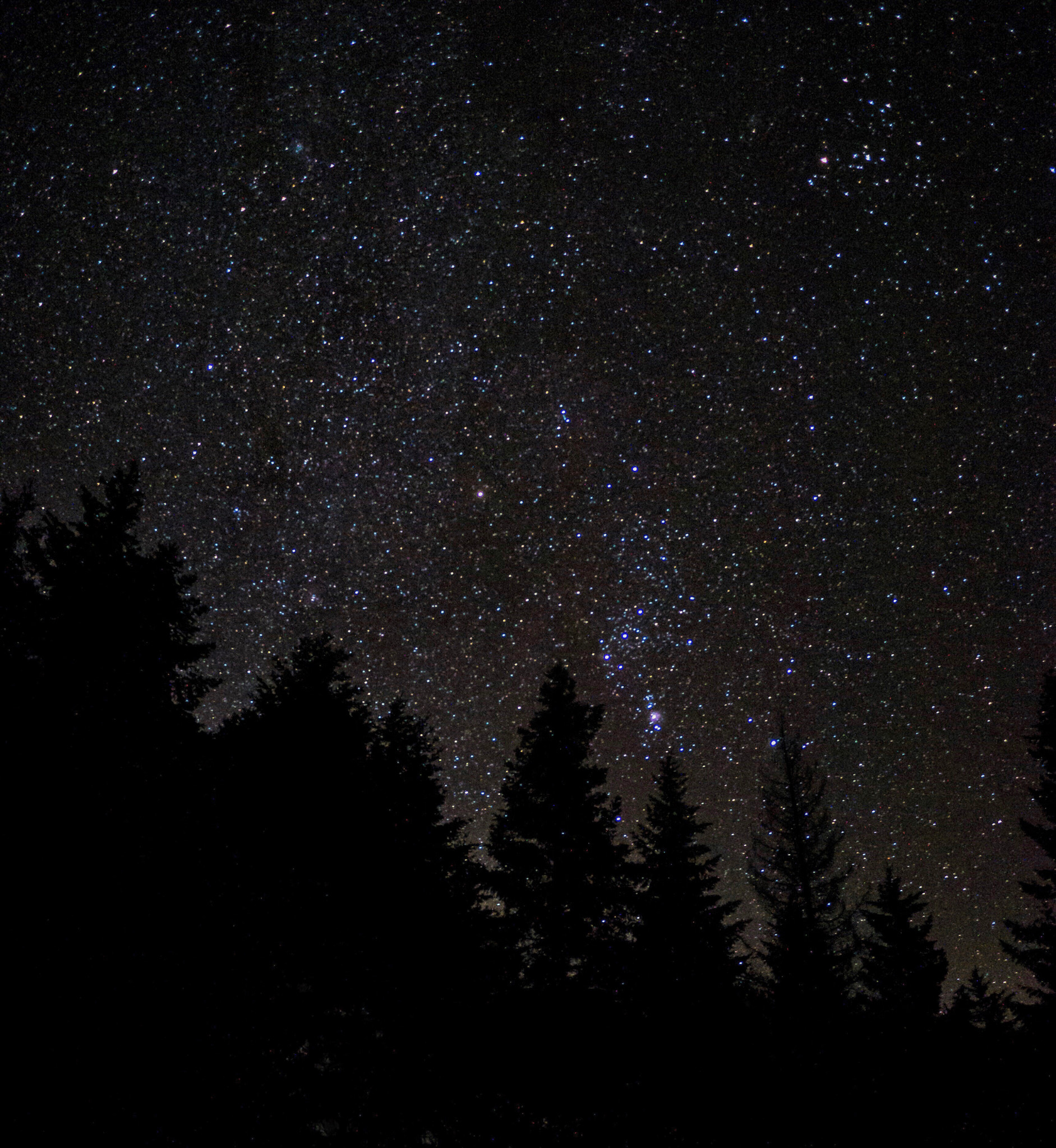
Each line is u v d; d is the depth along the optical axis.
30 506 9.39
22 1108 5.17
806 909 20.41
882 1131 10.54
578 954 12.64
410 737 14.06
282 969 8.47
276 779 10.36
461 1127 8.94
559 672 15.52
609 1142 9.61
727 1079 11.15
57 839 6.83
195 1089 6.25
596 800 14.02
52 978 6.01
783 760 23.59
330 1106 7.58
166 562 10.29
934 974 18.58
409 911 11.05
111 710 8.24
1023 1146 10.36
